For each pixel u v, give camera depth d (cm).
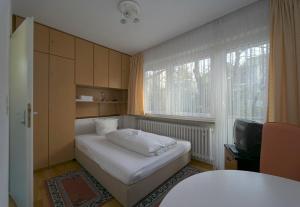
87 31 275
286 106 167
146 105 363
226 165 195
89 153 224
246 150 166
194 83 273
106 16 228
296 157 95
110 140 254
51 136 258
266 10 194
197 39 267
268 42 192
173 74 306
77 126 311
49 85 256
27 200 142
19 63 157
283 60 171
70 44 284
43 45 250
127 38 304
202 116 262
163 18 233
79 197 171
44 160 249
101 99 379
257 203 65
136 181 154
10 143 181
